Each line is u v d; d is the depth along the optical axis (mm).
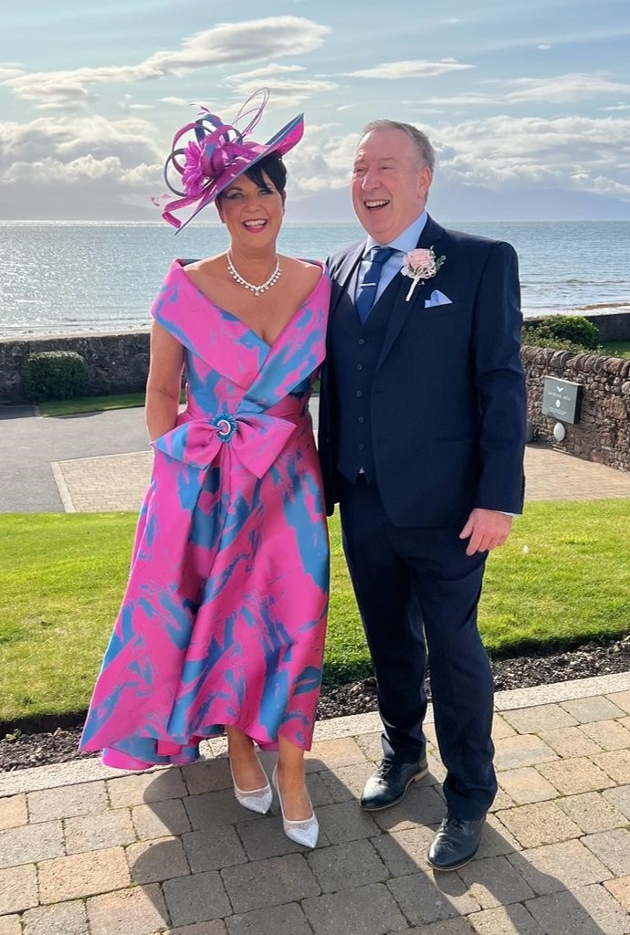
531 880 2352
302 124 2305
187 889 2320
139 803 2697
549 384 13305
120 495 10820
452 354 2342
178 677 2500
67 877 2361
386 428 2383
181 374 2592
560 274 84188
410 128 2387
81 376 18344
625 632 3875
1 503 10453
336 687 3471
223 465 2434
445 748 2494
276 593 2514
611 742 2984
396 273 2393
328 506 2711
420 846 2504
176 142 2385
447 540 2434
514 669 3604
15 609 4203
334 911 2248
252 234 2344
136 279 82125
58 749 3033
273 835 2555
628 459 12031
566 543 5371
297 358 2434
